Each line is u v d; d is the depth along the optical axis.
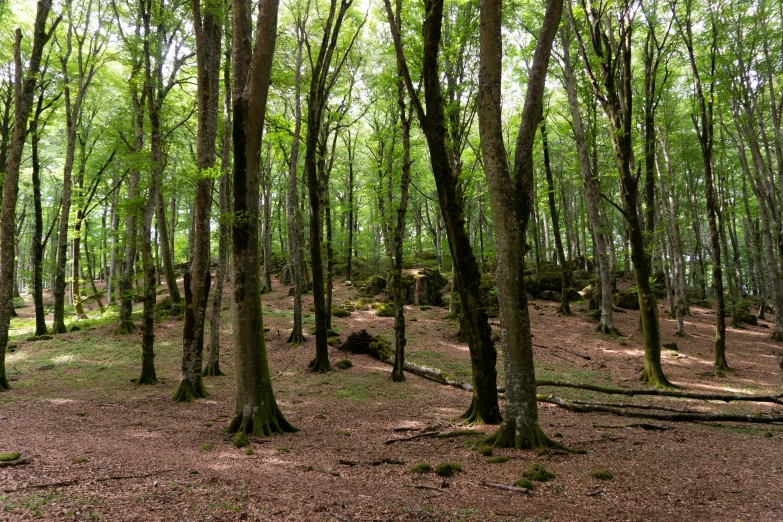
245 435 7.24
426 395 11.38
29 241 38.16
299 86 14.88
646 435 7.96
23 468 5.00
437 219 27.38
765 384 12.88
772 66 15.64
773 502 4.76
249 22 8.03
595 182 18.22
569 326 19.45
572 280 26.59
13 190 11.16
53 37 16.81
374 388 11.95
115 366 14.02
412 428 8.09
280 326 18.41
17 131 11.13
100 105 21.47
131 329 18.14
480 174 18.42
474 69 15.22
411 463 6.11
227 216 7.45
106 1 16.70
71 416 8.58
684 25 14.87
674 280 23.00
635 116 17.39
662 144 20.45
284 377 13.02
